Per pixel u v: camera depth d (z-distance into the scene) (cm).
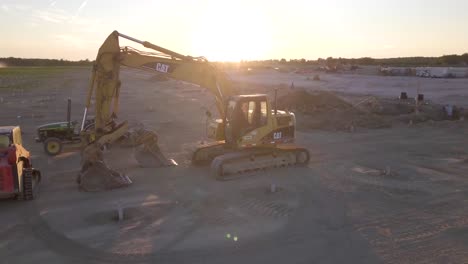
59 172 1595
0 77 8969
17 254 916
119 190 1364
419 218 1117
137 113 3344
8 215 1148
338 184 1433
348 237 995
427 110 3178
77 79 8338
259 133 1574
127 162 1733
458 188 1383
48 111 3503
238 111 1541
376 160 1786
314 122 2694
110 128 1513
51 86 6397
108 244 959
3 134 1270
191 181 1464
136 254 909
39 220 1108
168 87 6109
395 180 1480
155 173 1566
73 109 3653
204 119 2994
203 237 995
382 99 3966
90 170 1384
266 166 1591
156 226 1064
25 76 9469
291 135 1677
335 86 5991
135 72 11238
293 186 1409
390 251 923
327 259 885
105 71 1429
